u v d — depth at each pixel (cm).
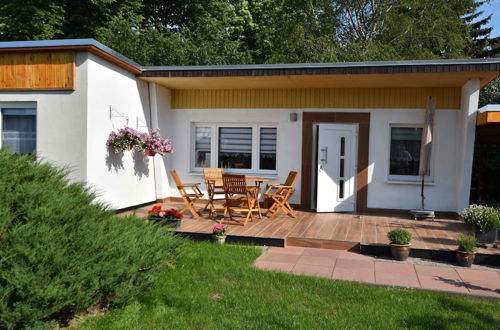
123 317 375
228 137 1036
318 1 2091
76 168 747
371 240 655
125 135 827
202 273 502
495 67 728
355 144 948
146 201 970
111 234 406
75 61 744
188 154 1041
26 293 313
